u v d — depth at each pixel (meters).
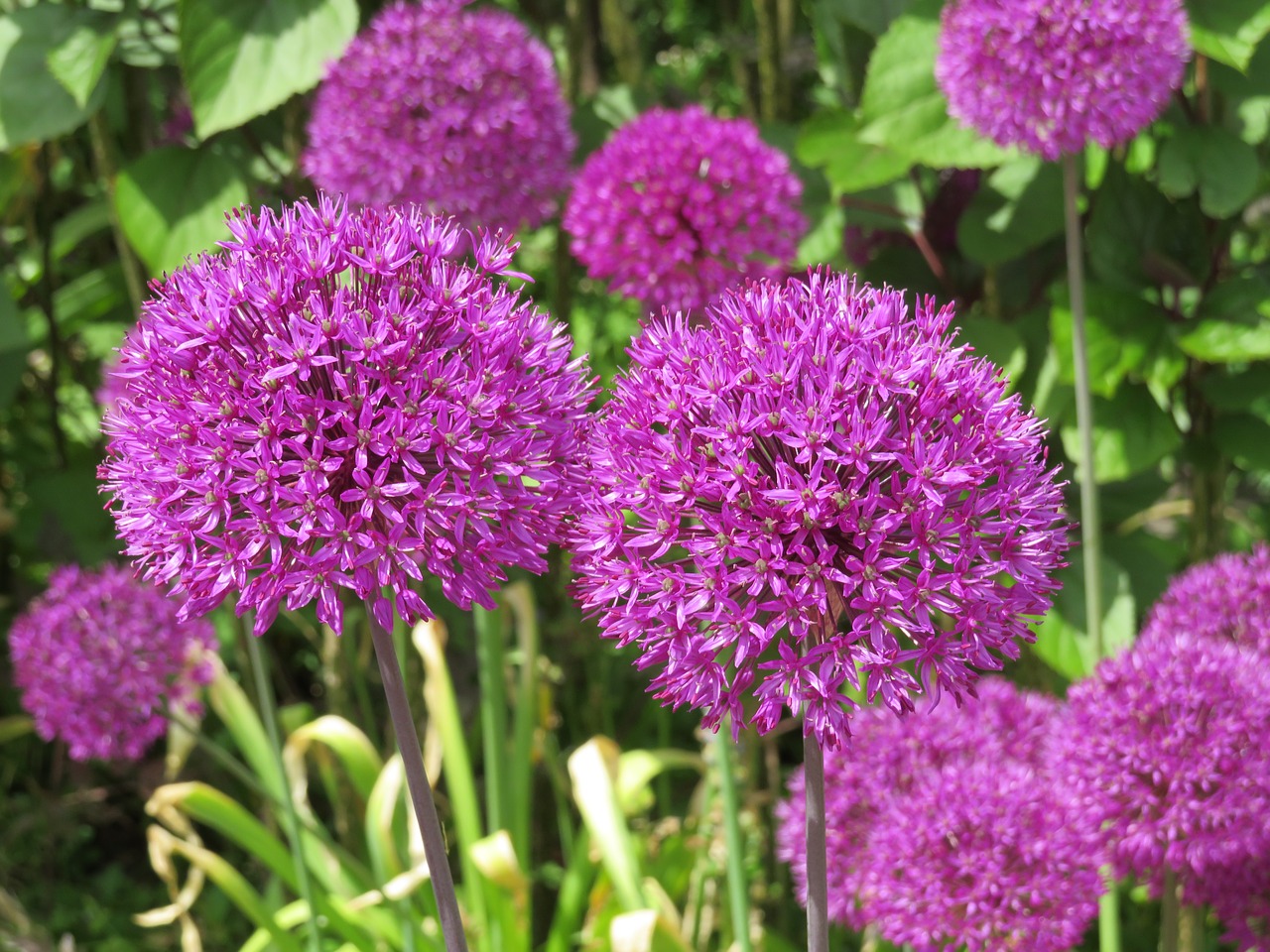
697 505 0.72
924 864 0.85
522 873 1.07
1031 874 0.85
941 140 1.03
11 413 1.37
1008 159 1.02
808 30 1.40
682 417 0.72
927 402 0.71
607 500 0.72
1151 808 0.86
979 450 0.72
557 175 1.01
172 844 1.03
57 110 1.06
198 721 1.11
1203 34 0.97
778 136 1.13
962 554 0.71
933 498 0.70
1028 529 0.72
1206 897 0.88
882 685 0.71
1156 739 0.86
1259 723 0.85
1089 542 0.96
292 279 0.71
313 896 0.97
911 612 0.71
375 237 0.73
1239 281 1.01
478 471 0.72
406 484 0.71
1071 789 0.87
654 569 0.72
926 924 0.84
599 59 1.35
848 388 0.71
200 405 0.71
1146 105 0.89
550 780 1.23
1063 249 1.12
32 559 1.30
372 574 0.72
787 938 1.14
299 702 1.29
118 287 1.27
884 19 1.11
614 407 0.73
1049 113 0.89
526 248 1.30
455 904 0.72
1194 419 1.09
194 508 0.71
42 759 1.32
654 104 1.18
